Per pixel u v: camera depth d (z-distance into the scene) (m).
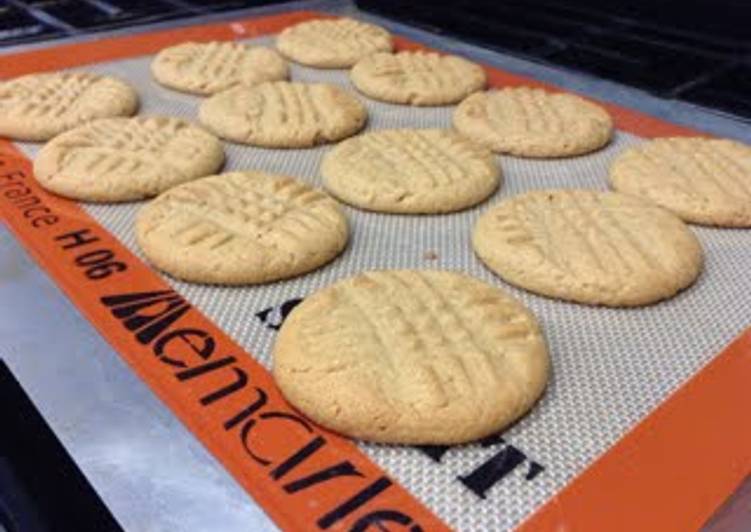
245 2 0.45
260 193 0.25
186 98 0.33
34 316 0.20
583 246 0.22
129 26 0.40
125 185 0.25
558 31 0.40
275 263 0.21
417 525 0.14
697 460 0.16
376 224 0.25
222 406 0.17
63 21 0.40
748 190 0.25
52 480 0.15
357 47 0.37
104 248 0.23
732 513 0.15
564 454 0.16
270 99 0.32
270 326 0.20
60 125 0.29
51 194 0.25
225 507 0.14
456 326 0.18
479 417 0.16
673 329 0.20
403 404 0.16
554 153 0.28
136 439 0.16
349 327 0.18
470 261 0.23
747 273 0.22
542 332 0.19
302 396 0.17
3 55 0.35
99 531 0.14
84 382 0.18
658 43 0.38
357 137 0.29
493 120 0.30
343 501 0.15
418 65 0.35
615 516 0.14
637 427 0.16
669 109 0.31
